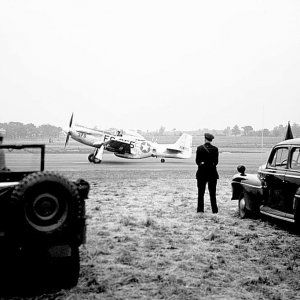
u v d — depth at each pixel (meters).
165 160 39.44
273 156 9.37
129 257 6.38
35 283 5.14
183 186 16.70
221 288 5.12
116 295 4.81
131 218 9.71
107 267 5.96
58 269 4.93
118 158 41.19
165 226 8.96
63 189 4.52
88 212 10.56
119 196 13.63
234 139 199.88
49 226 4.47
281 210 8.75
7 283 5.14
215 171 10.68
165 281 5.34
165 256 6.59
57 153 48.22
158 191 15.05
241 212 10.16
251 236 8.02
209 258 6.50
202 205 10.77
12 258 4.52
